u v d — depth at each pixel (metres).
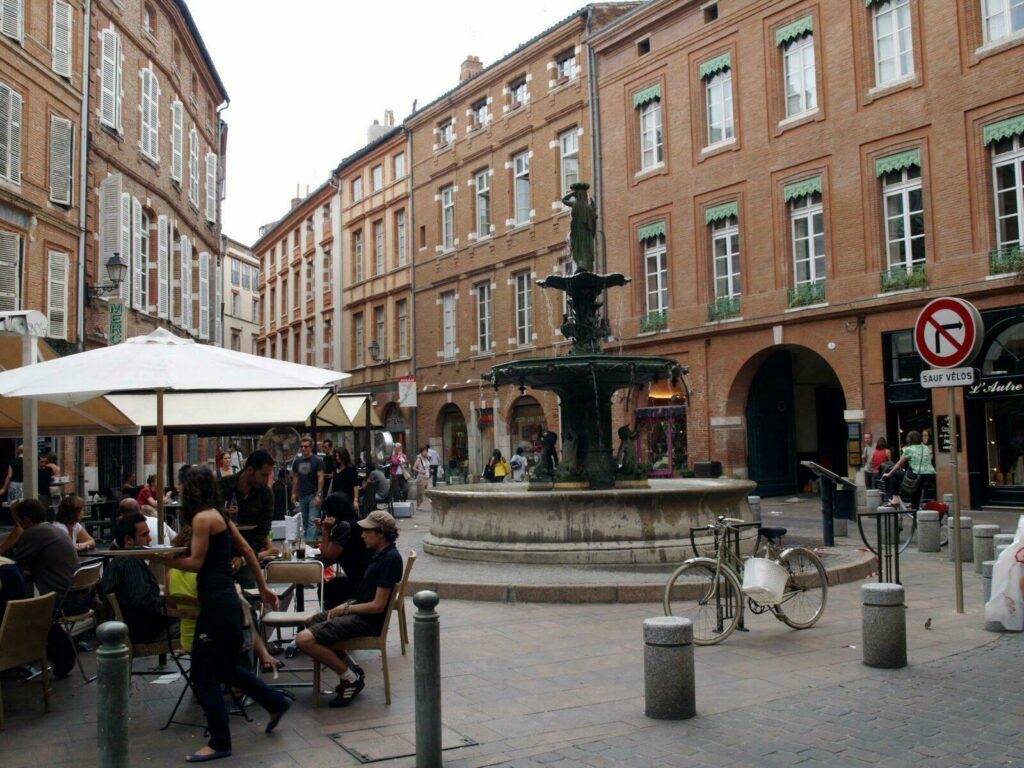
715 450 27.22
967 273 21.22
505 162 36.56
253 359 8.82
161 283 28.28
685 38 28.55
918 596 10.34
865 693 6.44
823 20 24.73
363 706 6.34
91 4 23.56
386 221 45.56
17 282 20.14
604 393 14.00
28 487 9.87
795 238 25.67
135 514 7.64
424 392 41.41
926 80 22.34
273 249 63.25
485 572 11.20
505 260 36.12
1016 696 6.29
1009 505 20.53
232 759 5.29
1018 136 20.77
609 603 9.84
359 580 7.75
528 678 6.96
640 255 30.16
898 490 17.45
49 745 5.62
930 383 9.51
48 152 21.58
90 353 8.40
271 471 8.58
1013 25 20.94
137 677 7.38
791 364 28.72
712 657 7.55
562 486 13.68
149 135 27.38
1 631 5.88
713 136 28.12
